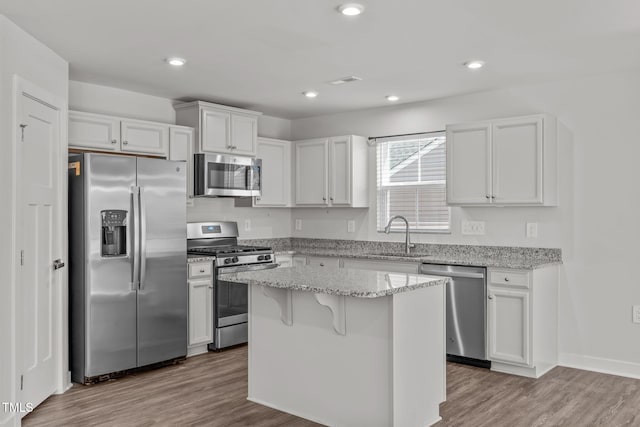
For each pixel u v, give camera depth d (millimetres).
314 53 3697
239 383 3918
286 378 3340
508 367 4168
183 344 4434
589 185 4289
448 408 3389
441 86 4625
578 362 4328
